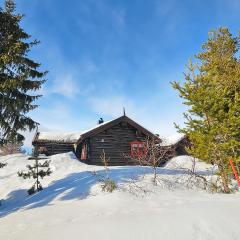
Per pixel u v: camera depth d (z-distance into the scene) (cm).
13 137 1545
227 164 1303
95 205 1069
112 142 2798
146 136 2823
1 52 1410
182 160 2727
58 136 3275
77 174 1880
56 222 858
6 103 1473
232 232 614
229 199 1035
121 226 702
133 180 1425
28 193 1673
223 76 1580
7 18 1482
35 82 1533
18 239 704
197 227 649
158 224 689
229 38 2009
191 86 1368
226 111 1433
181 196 1199
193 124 1362
